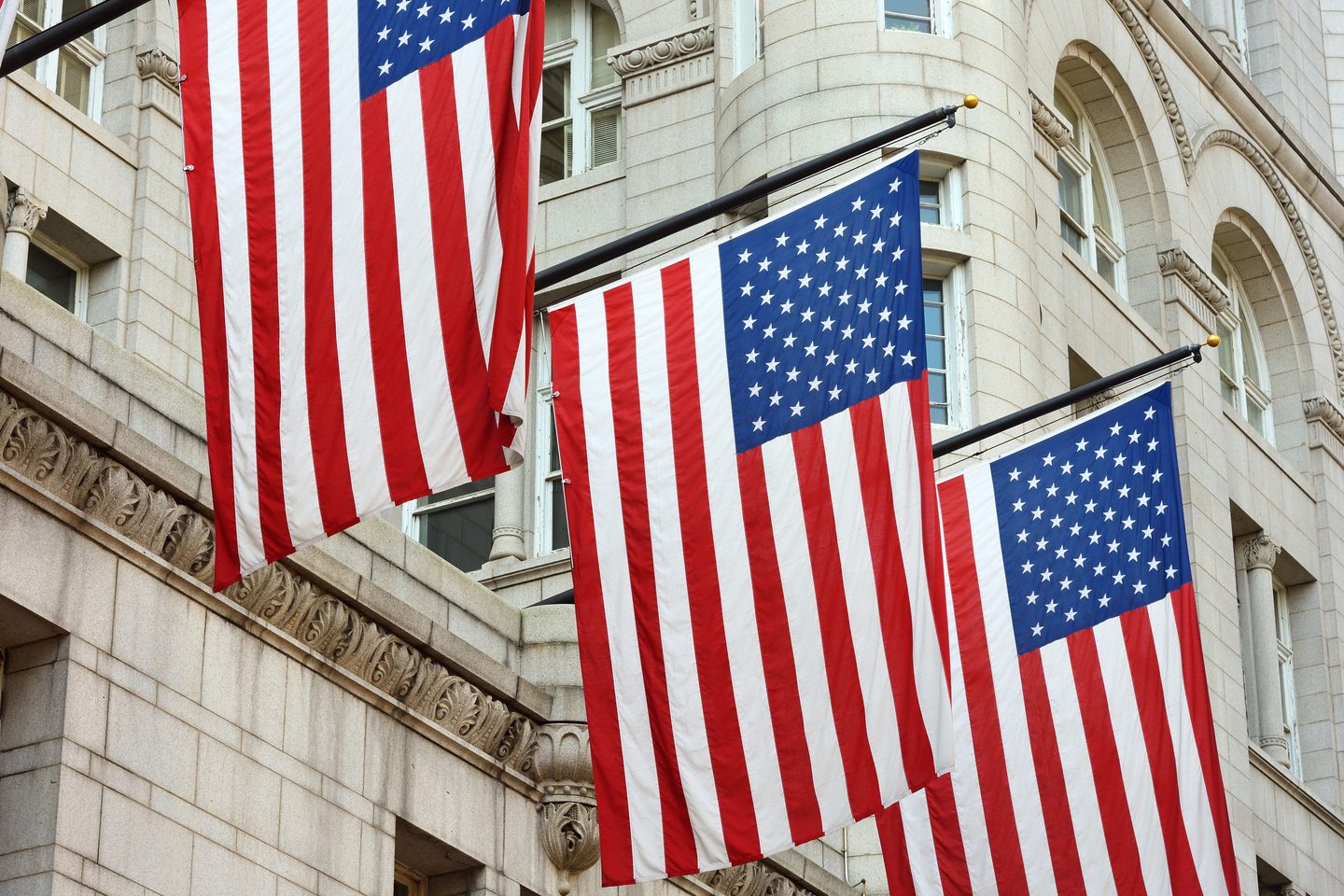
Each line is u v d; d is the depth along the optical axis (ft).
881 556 82.89
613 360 86.63
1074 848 94.94
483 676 88.48
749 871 100.01
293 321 71.77
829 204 88.48
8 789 71.72
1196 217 184.03
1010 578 99.25
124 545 75.56
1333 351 203.00
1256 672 182.29
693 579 83.10
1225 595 172.55
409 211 72.08
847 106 142.00
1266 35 215.92
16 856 70.64
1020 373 140.15
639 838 80.48
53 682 72.59
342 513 69.87
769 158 142.20
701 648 82.33
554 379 86.43
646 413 85.56
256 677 79.71
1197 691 99.14
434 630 86.22
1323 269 205.16
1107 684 97.91
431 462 69.67
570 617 94.68
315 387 71.10
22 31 131.34
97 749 72.79
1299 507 192.95
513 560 144.66
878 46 144.25
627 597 83.20
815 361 85.92
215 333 71.97
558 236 154.61
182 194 137.08
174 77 138.72
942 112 89.61
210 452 71.00
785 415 85.10
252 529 70.18
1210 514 173.27
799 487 83.97
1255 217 195.62
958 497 100.78
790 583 82.74
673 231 90.12
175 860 74.38
